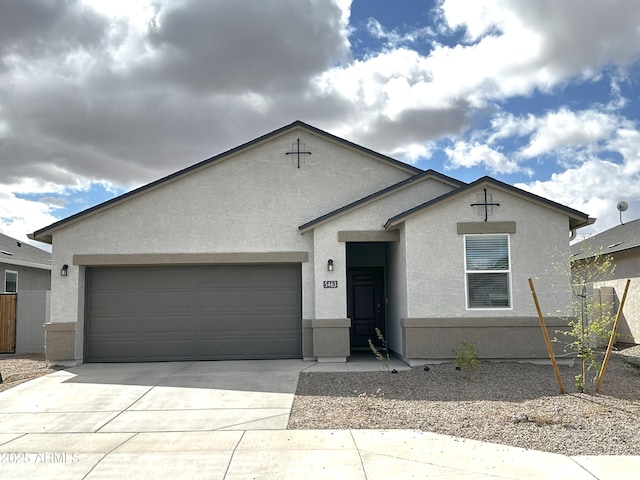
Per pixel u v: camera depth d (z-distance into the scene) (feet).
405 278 42.47
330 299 44.98
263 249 47.14
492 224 41.86
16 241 86.02
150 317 47.11
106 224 46.88
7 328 58.34
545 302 41.45
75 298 45.98
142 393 33.83
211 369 41.98
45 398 32.96
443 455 21.57
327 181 48.37
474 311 41.47
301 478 19.24
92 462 21.20
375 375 38.11
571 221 42.91
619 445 22.53
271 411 28.96
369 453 21.86
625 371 39.52
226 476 19.47
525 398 30.94
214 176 47.80
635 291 62.28
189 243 46.96
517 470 19.85
